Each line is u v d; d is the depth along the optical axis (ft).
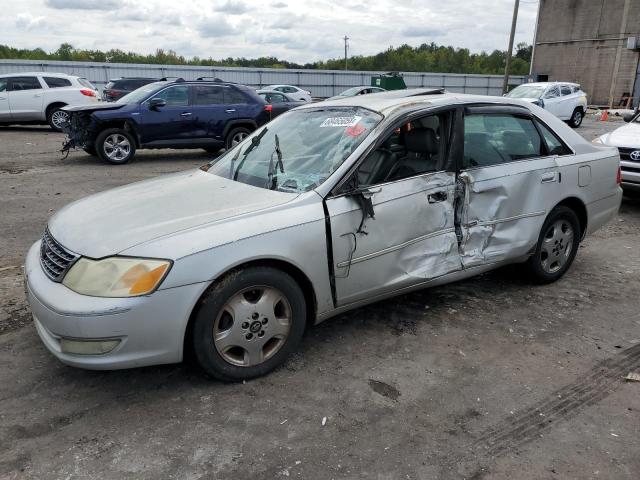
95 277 9.05
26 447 8.58
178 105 37.63
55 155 40.86
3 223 21.49
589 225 15.84
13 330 12.42
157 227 9.70
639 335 12.61
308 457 8.43
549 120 14.85
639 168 23.26
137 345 9.11
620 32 128.16
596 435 9.03
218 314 9.73
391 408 9.71
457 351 11.73
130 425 9.15
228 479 7.97
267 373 10.64
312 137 12.53
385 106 12.31
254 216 10.05
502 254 13.50
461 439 8.89
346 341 12.10
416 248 11.92
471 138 12.89
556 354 11.67
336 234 10.68
